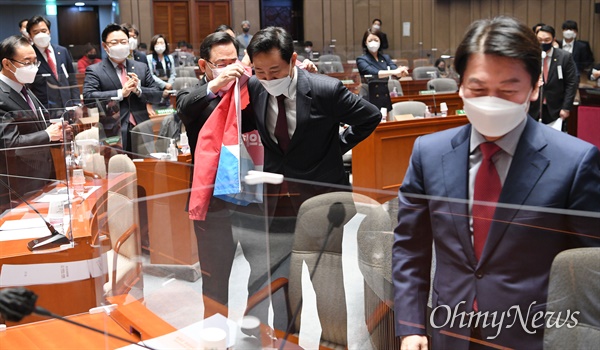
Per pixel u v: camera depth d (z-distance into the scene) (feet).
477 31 4.99
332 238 5.11
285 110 8.79
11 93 14.67
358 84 29.07
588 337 3.89
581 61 36.60
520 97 4.87
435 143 5.33
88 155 10.72
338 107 8.75
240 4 60.90
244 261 5.35
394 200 5.20
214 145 8.44
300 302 5.15
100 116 12.06
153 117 18.76
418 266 4.85
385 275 5.07
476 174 5.07
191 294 5.56
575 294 3.95
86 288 9.20
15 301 4.39
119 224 6.52
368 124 9.18
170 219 5.77
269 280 5.26
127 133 15.93
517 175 4.88
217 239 5.43
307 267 5.16
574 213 4.13
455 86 31.86
